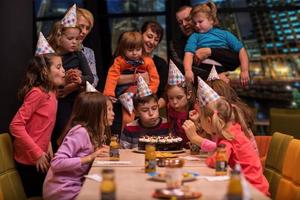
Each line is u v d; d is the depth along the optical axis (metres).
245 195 2.67
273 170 4.83
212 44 6.51
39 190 5.19
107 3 9.20
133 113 6.25
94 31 8.79
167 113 5.75
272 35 9.24
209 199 2.98
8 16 5.94
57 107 5.84
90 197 3.06
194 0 8.94
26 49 6.09
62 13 9.19
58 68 5.18
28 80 5.11
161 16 9.17
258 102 9.34
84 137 4.51
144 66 6.47
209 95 4.32
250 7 9.19
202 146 4.54
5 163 4.89
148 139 5.12
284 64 9.30
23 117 5.02
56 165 4.36
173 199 2.85
